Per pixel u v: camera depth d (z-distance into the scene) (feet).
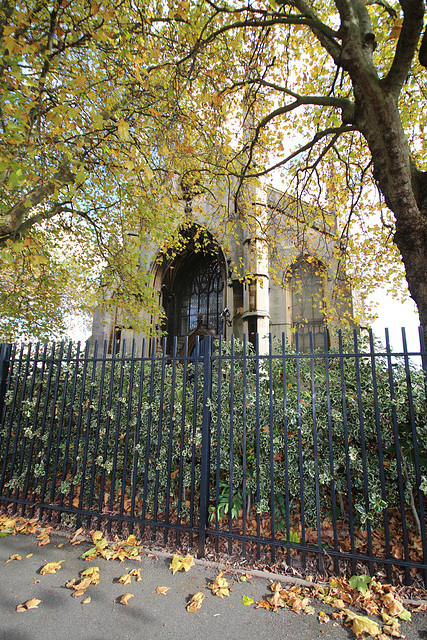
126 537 11.69
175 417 13.05
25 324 34.42
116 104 21.76
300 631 7.52
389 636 7.29
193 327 65.00
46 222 30.14
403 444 10.72
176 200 34.24
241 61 23.98
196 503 12.75
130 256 34.94
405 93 25.31
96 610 8.13
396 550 10.36
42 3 17.34
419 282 12.85
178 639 7.25
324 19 26.18
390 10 17.81
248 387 12.63
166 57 22.85
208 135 27.09
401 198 13.01
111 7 17.15
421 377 10.68
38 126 17.10
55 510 12.91
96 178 28.81
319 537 9.43
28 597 8.57
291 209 36.73
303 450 11.18
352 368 11.69
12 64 13.64
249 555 10.43
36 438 15.46
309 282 55.72
